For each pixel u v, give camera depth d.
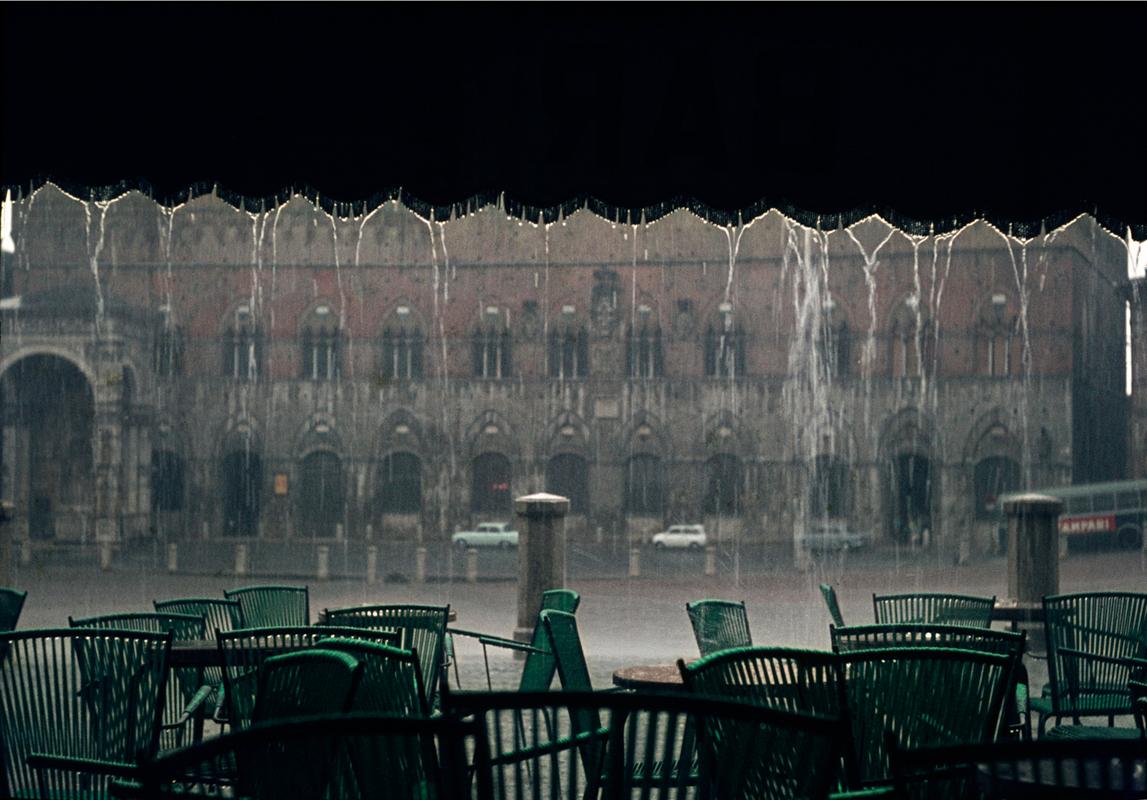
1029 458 61.25
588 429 65.75
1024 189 5.90
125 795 4.97
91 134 6.04
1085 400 63.75
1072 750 2.97
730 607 8.75
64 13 6.04
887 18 5.90
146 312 64.88
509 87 5.96
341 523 65.81
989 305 62.12
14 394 62.53
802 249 64.38
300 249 66.94
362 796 3.77
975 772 3.73
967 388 62.00
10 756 5.19
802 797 3.46
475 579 38.16
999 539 59.16
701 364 65.25
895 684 4.81
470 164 5.96
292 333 66.56
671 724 3.50
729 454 64.62
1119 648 8.55
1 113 6.02
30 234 66.94
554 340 66.31
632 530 64.88
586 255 66.31
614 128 5.89
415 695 4.80
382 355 66.56
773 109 5.86
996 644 6.59
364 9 6.04
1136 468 68.88
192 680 8.21
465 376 66.38
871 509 62.34
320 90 6.05
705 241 65.56
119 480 61.19
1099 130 5.94
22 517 61.72
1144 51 5.93
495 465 66.88
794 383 64.00
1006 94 5.93
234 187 6.04
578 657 6.77
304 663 4.28
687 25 5.89
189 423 66.12
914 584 39.44
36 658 5.29
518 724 4.06
